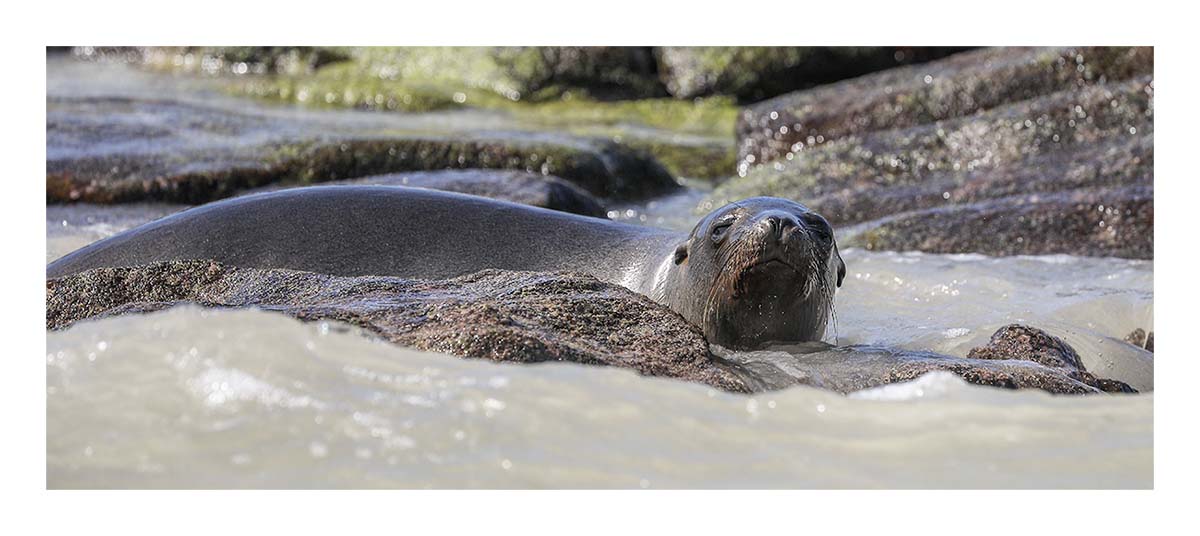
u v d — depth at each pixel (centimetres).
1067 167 2086
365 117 3219
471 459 781
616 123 3316
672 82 3575
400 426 806
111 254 1454
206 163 2217
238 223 1477
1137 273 1694
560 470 777
